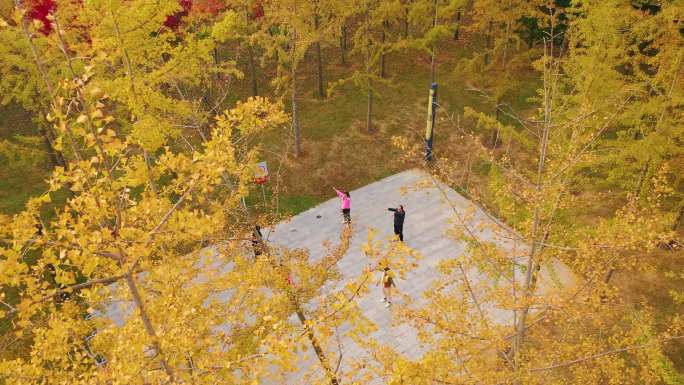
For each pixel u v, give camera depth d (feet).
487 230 47.01
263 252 29.66
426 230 52.11
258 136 68.90
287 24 57.06
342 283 45.29
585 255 22.76
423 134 68.95
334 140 68.54
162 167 17.92
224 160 18.17
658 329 39.52
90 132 14.37
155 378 16.34
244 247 28.89
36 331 18.03
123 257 15.79
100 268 18.79
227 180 29.37
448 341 23.41
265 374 16.07
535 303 23.29
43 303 14.60
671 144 38.96
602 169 40.88
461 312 24.93
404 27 93.81
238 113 24.00
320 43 73.72
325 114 74.23
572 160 25.26
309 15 58.90
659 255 46.11
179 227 16.43
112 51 30.78
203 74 48.34
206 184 17.40
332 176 62.44
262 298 21.74
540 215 25.09
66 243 14.44
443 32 59.57
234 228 28.91
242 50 88.69
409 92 78.64
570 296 25.17
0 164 66.33
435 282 26.86
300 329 20.30
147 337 16.29
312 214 56.49
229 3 64.54
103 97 14.49
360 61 87.04
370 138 68.85
